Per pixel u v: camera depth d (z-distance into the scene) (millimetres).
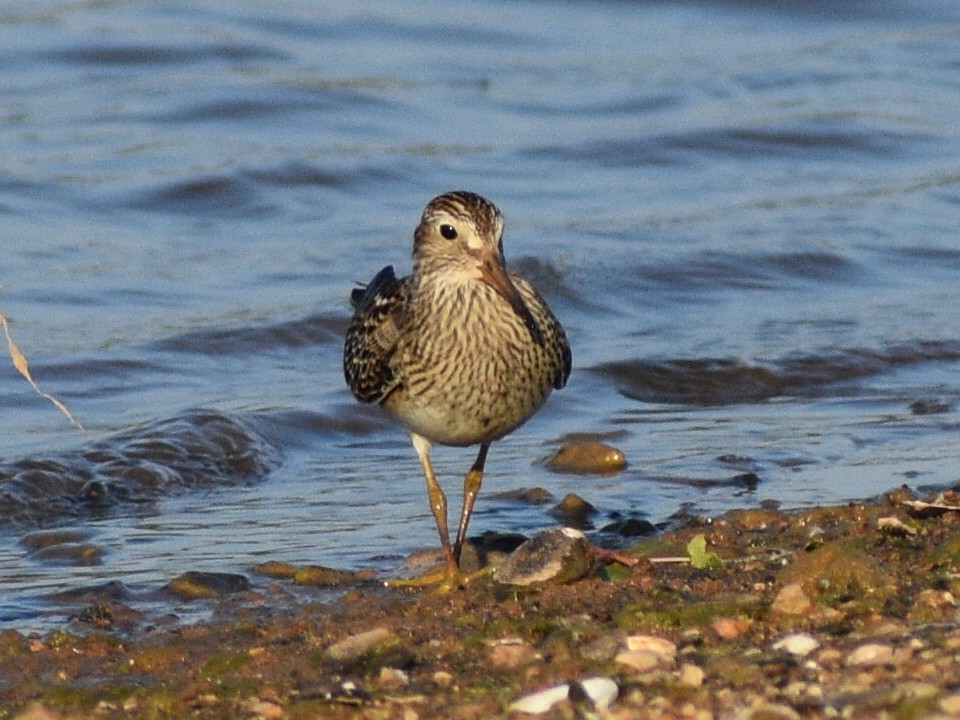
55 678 9109
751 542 11086
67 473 13320
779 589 9641
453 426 10984
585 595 9914
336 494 13297
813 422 15102
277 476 13805
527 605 9781
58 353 16266
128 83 25031
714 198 22125
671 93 26031
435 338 10758
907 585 9609
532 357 10820
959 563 9938
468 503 11336
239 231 20328
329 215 20984
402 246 19750
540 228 20516
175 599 10742
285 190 21500
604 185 22531
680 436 14727
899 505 11695
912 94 26469
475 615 9664
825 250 20000
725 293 18969
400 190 21859
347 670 8844
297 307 17625
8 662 9383
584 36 28891
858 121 24875
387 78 25984
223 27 27359
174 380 15977
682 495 13000
